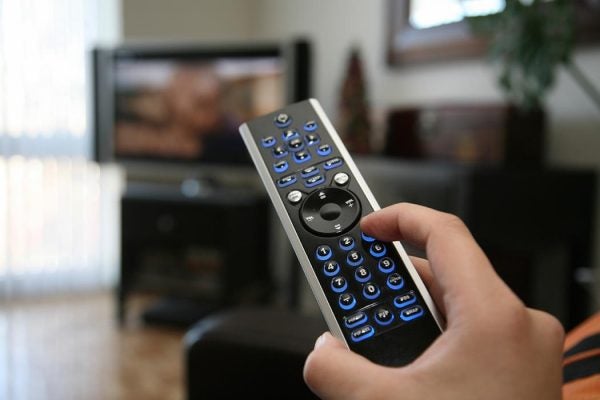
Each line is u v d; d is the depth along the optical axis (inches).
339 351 9.1
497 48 50.4
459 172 50.7
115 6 101.3
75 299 100.3
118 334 83.4
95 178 102.1
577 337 18.8
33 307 95.3
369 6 85.2
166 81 90.8
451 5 69.7
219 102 88.7
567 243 50.3
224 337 32.2
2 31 92.2
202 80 89.0
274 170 15.5
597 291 50.5
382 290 12.5
